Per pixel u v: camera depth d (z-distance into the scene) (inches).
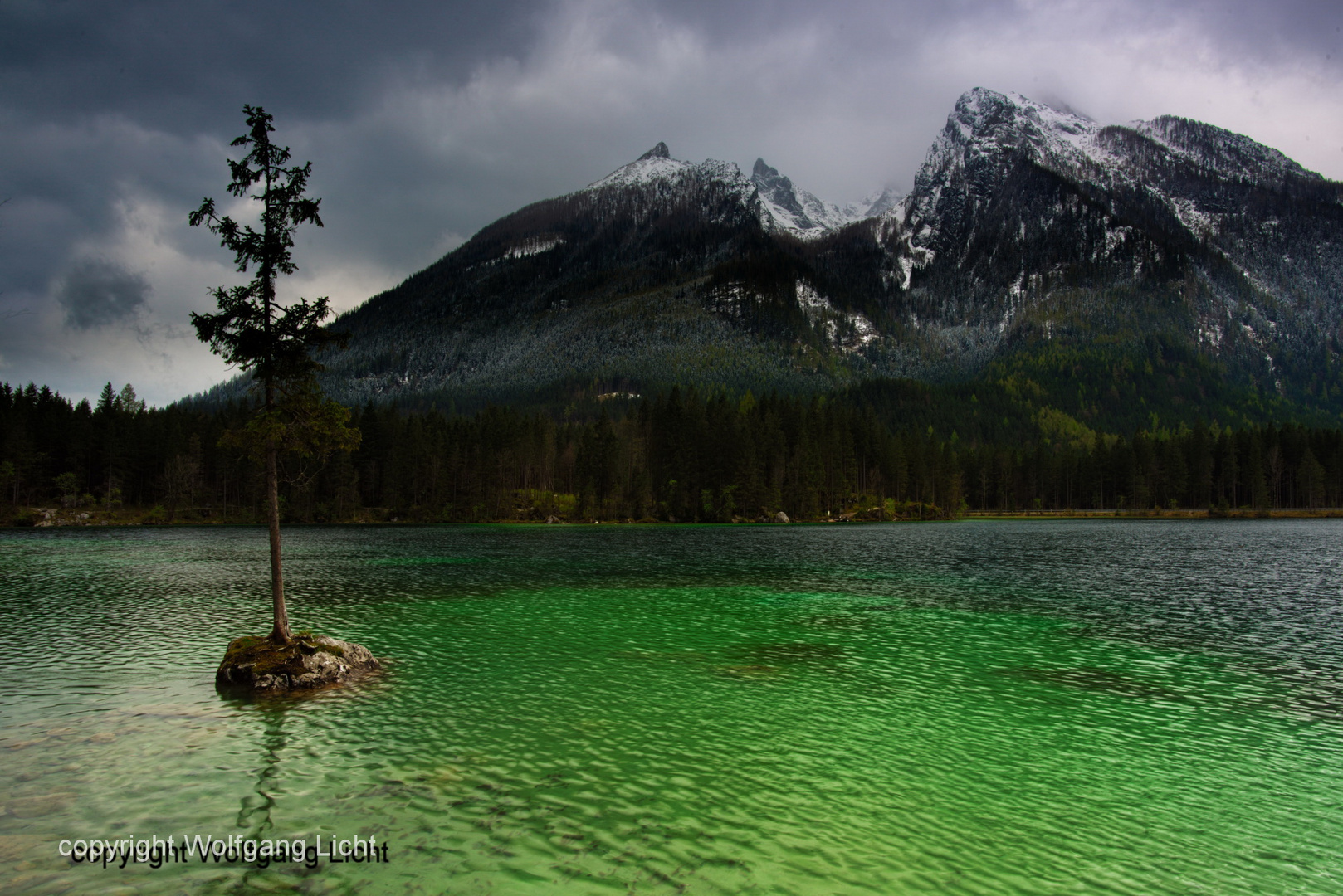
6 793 655.8
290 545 3737.7
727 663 1184.2
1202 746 826.2
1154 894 522.3
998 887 526.3
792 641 1360.7
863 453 7682.1
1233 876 551.8
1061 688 1061.8
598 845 569.9
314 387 1081.4
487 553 3309.5
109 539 4114.2
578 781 697.0
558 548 3622.0
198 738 800.3
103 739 796.0
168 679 1051.3
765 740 819.4
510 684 1037.2
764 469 6678.2
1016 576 2471.7
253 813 618.2
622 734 829.8
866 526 6136.8
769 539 4340.6
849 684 1065.5
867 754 781.9
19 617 1567.4
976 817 638.5
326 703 936.9
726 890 508.1
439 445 6688.0
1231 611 1769.2
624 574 2449.6
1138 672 1160.2
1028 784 713.0
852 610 1733.5
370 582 2214.6
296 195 1053.8
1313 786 721.0
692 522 6382.9
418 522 6279.5
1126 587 2180.1
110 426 5925.2
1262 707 979.3
